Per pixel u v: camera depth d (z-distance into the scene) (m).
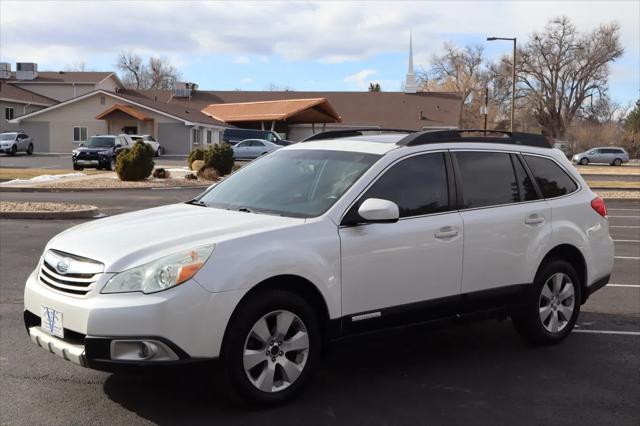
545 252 5.89
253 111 56.88
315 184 5.17
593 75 81.94
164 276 4.05
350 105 64.94
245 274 4.21
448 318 5.32
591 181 34.00
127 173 25.44
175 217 4.92
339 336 4.73
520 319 5.97
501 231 5.56
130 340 3.97
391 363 5.55
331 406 4.59
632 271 9.93
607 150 57.41
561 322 6.14
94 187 22.95
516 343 6.19
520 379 5.21
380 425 4.29
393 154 5.19
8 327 6.37
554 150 6.43
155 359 4.02
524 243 5.74
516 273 5.71
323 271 4.56
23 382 4.95
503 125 84.69
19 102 56.41
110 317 3.98
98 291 4.08
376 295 4.86
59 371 5.18
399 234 4.95
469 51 86.56
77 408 4.48
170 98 66.06
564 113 83.81
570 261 6.31
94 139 33.69
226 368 4.25
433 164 5.38
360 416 4.43
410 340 6.24
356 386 4.99
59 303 4.22
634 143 73.12
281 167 5.63
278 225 4.57
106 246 4.34
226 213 4.97
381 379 5.15
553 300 6.07
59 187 22.41
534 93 83.62
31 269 9.03
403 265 4.97
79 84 63.91
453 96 65.75
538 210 5.89
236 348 4.24
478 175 5.63
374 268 4.82
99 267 4.16
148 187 24.00
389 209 4.62
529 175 6.01
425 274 5.11
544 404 4.71
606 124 80.25
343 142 5.65
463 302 5.36
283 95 66.81
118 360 3.99
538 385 5.09
